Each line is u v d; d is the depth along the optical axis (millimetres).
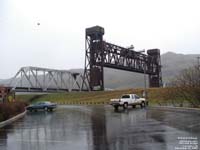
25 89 99812
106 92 97500
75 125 22250
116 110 42906
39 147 12797
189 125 18984
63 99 101875
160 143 12492
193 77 37812
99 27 98000
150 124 20734
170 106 43219
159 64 132000
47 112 47594
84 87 116625
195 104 36812
